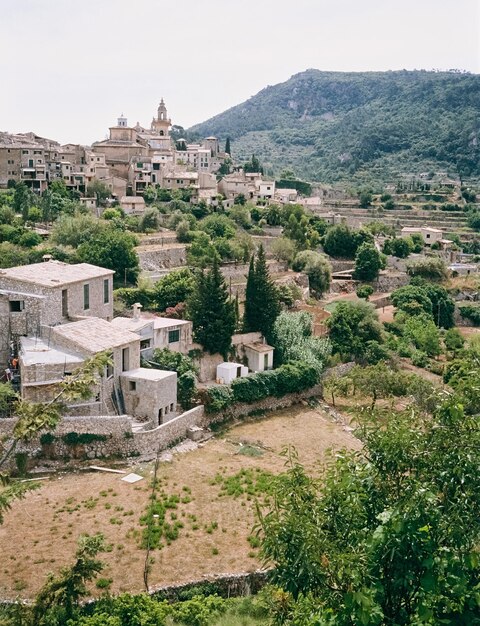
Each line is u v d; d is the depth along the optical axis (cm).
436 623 1766
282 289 10394
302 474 2277
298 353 8319
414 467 2058
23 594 3797
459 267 15200
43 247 11294
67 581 2616
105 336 6284
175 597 3931
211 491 5325
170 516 4866
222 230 14100
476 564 1780
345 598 1734
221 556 4372
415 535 1811
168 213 15375
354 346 9256
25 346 6094
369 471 2117
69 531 4572
